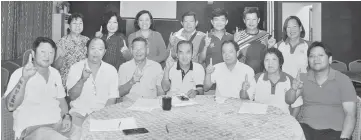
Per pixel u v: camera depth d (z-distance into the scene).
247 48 3.21
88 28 5.61
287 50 2.97
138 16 3.27
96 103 2.42
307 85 2.14
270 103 2.31
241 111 1.78
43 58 2.08
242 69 2.65
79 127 2.11
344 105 1.98
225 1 5.55
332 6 5.80
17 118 2.04
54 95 2.19
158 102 2.04
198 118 1.65
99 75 2.44
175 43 3.37
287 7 5.62
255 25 3.21
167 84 2.71
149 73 2.76
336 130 2.00
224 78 2.67
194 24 3.32
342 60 5.91
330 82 2.05
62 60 3.01
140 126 1.50
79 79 2.40
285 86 2.28
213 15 3.21
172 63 2.72
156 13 4.94
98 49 2.41
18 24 3.96
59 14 4.89
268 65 2.29
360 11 5.83
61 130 2.05
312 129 2.03
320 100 2.09
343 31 5.86
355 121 1.94
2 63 3.19
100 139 1.31
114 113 1.75
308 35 5.63
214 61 3.20
